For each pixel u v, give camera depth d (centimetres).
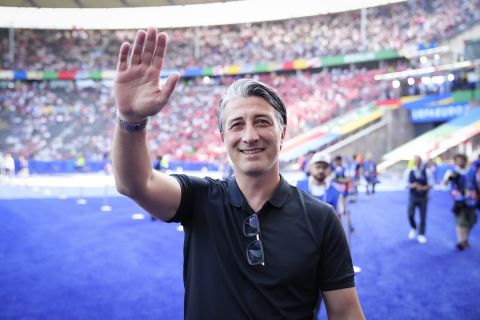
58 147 2964
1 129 3050
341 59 3228
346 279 142
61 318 413
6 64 3556
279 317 129
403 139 2661
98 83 3653
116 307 444
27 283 523
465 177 700
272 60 3559
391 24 3288
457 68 2545
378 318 416
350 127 2686
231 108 141
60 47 3731
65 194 1579
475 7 2891
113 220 1014
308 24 3662
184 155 2769
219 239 140
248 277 132
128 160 128
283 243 136
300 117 2973
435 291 495
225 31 3816
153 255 673
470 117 2306
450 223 959
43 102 3359
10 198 1440
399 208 1200
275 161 141
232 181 151
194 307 139
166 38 124
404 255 666
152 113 122
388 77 2838
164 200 140
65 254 674
